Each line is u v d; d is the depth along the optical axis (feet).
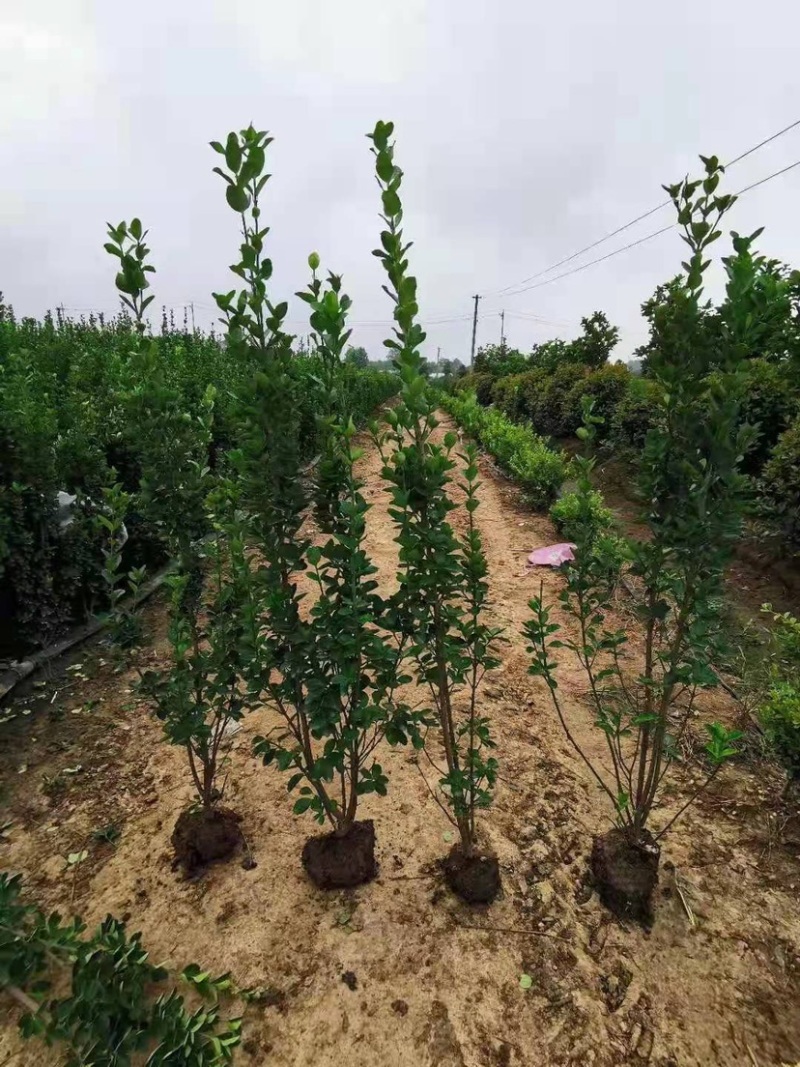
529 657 14.76
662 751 7.79
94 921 7.88
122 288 7.06
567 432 44.96
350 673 6.57
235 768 10.71
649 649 7.40
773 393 20.83
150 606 17.17
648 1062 6.41
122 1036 5.19
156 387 7.32
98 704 12.76
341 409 6.88
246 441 6.53
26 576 13.02
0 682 13.01
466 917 7.95
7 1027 6.68
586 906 8.16
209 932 7.72
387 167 5.72
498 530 25.90
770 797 10.08
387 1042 6.55
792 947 7.66
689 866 8.78
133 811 9.82
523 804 9.89
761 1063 6.41
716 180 5.94
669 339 6.35
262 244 6.16
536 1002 6.98
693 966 7.43
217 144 5.85
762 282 6.21
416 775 10.54
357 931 7.73
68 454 15.48
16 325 34.55
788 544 18.08
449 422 62.64
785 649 11.57
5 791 10.27
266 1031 6.62
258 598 7.22
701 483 6.37
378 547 23.09
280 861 8.76
